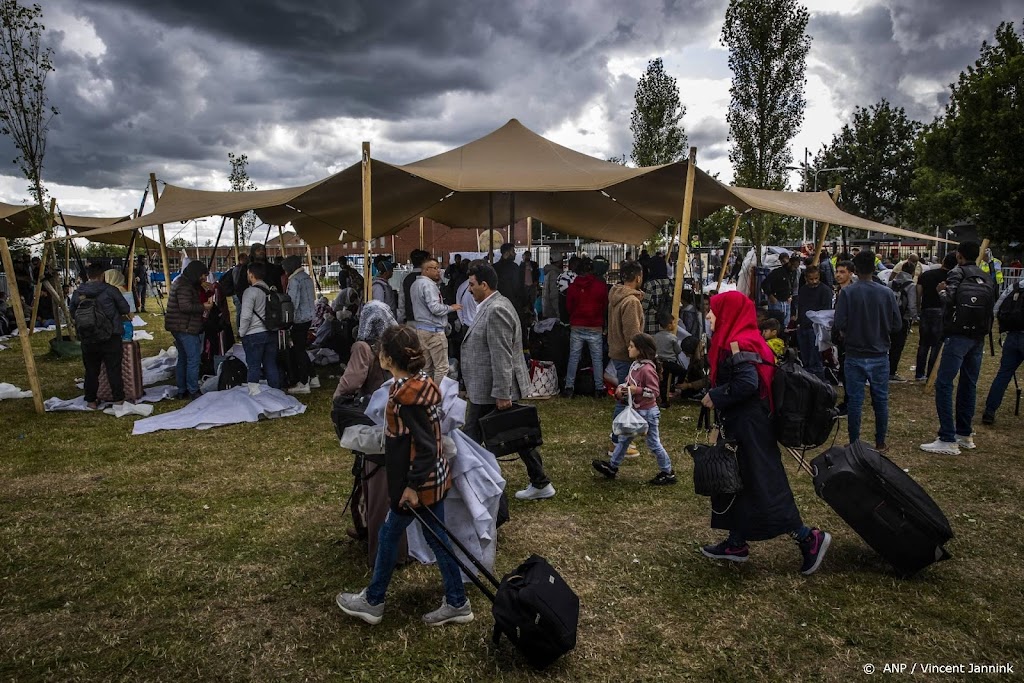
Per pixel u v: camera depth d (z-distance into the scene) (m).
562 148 11.31
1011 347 7.31
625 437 5.64
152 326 18.62
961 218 34.28
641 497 5.38
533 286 12.12
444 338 7.64
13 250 17.19
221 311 10.08
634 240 16.92
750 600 3.75
